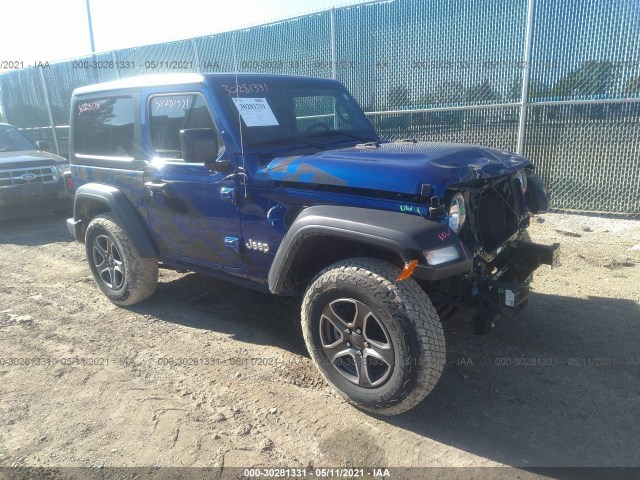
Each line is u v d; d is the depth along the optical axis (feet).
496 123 25.09
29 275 19.33
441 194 9.00
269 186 11.02
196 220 12.81
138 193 14.16
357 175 9.80
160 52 36.65
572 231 21.58
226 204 11.94
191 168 12.45
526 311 14.24
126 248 14.65
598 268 17.44
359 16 27.84
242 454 9.02
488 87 24.91
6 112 53.57
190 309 15.39
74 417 10.21
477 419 9.82
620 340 12.54
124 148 14.43
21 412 10.42
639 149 21.97
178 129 12.80
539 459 8.71
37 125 50.14
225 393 10.91
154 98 13.29
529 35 23.02
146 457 9.01
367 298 9.20
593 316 13.83
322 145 12.94
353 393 9.96
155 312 15.28
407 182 9.21
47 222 29.07
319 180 10.20
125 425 9.92
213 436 9.51
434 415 9.97
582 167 23.39
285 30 30.73
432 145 11.76
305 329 10.45
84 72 42.88
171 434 9.61
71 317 15.11
